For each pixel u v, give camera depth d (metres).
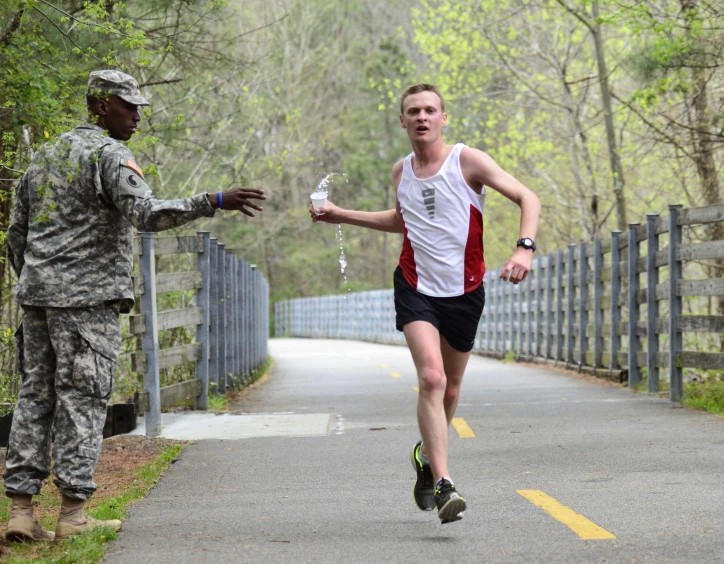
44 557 9.03
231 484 12.98
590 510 10.57
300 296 117.62
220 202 9.37
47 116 10.91
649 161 41.25
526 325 40.88
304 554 8.93
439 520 10.32
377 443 16.47
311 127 77.62
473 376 32.19
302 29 55.22
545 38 49.06
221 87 31.73
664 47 25.52
